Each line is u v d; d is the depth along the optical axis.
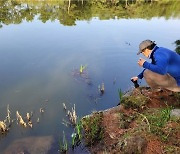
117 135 5.31
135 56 11.12
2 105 6.90
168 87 5.88
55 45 12.60
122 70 9.53
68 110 6.52
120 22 19.56
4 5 30.34
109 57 10.94
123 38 14.26
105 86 8.16
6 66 9.61
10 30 15.82
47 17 21.50
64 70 9.39
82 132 5.77
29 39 13.64
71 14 24.12
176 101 6.23
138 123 5.35
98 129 5.63
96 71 9.36
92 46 12.55
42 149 5.23
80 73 9.12
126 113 6.01
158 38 14.34
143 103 6.09
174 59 5.50
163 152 4.46
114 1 36.28
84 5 33.41
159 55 5.41
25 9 27.52
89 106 6.93
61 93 7.62
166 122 5.11
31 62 10.12
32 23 18.30
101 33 15.47
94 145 5.36
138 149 4.68
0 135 5.67
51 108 6.80
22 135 5.66
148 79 6.07
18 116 6.19
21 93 7.57
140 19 21.72
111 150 5.02
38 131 5.81
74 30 16.19
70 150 5.24
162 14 27.14
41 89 7.86
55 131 5.83
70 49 11.98
